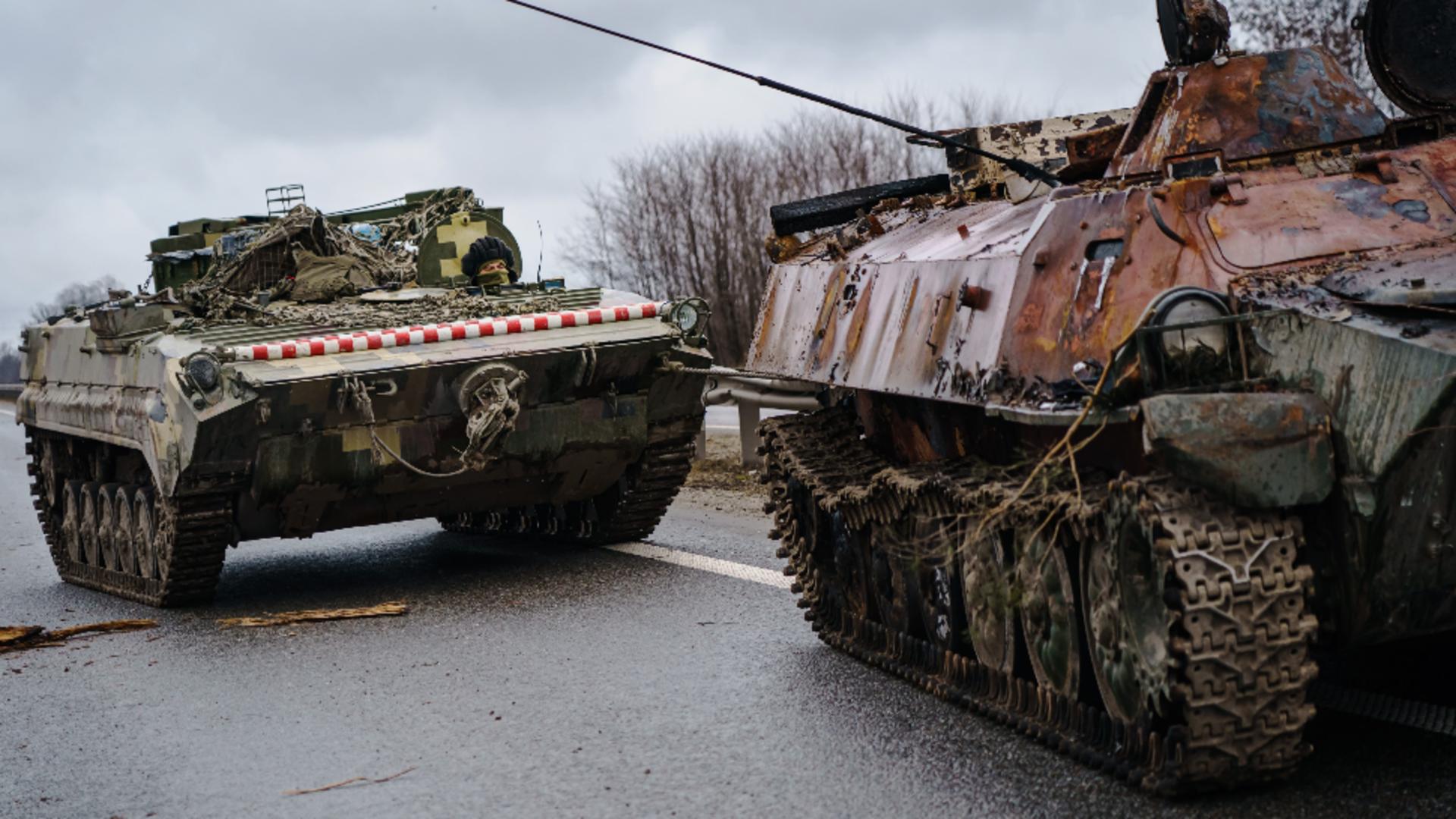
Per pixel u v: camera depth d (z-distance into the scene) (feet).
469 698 29.99
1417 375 18.71
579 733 26.89
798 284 36.63
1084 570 22.68
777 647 32.83
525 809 22.86
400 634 37.04
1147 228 22.91
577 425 44.57
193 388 40.24
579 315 44.65
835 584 33.01
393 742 27.09
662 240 123.95
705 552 45.98
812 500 33.37
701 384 46.06
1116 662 21.91
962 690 27.27
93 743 28.53
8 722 30.76
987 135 38.34
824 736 25.70
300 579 48.34
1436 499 19.56
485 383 41.91
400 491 43.86
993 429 26.66
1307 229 22.44
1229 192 23.21
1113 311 22.49
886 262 31.24
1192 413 19.62
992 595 25.80
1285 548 20.02
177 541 42.50
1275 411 19.66
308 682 32.50
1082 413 20.90
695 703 28.45
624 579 42.27
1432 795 20.58
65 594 50.24
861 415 34.40
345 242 54.13
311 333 43.32
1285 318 20.45
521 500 46.68
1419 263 21.12
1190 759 20.45
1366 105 25.73
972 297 25.82
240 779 25.46
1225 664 19.90
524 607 39.24
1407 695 25.57
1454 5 28.17
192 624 41.22
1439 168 23.72
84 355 50.55
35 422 55.16
